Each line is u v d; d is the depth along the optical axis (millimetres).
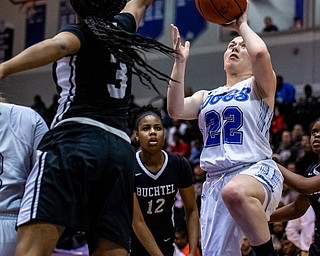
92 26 3275
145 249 5590
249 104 4488
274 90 4516
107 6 3377
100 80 3350
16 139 3850
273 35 16969
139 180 5555
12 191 3818
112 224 3299
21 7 20422
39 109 16672
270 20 17047
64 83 3359
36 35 20094
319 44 16406
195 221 5727
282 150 12039
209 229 4562
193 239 5641
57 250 6066
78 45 3207
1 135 3826
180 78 4715
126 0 3566
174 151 13398
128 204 3393
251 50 4359
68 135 3281
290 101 14477
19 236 3189
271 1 17109
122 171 3328
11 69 2902
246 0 4496
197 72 17734
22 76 19750
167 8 18344
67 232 3434
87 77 3326
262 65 4348
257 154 4441
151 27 18453
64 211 3174
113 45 3248
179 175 5691
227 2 4422
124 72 3463
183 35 18125
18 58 2932
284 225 9234
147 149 5527
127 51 3275
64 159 3209
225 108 4535
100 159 3256
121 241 3309
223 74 17375
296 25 16734
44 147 3309
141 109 5824
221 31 17594
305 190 4727
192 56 17906
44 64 3020
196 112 4820
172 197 5680
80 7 3342
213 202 4551
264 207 4262
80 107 3322
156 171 5602
